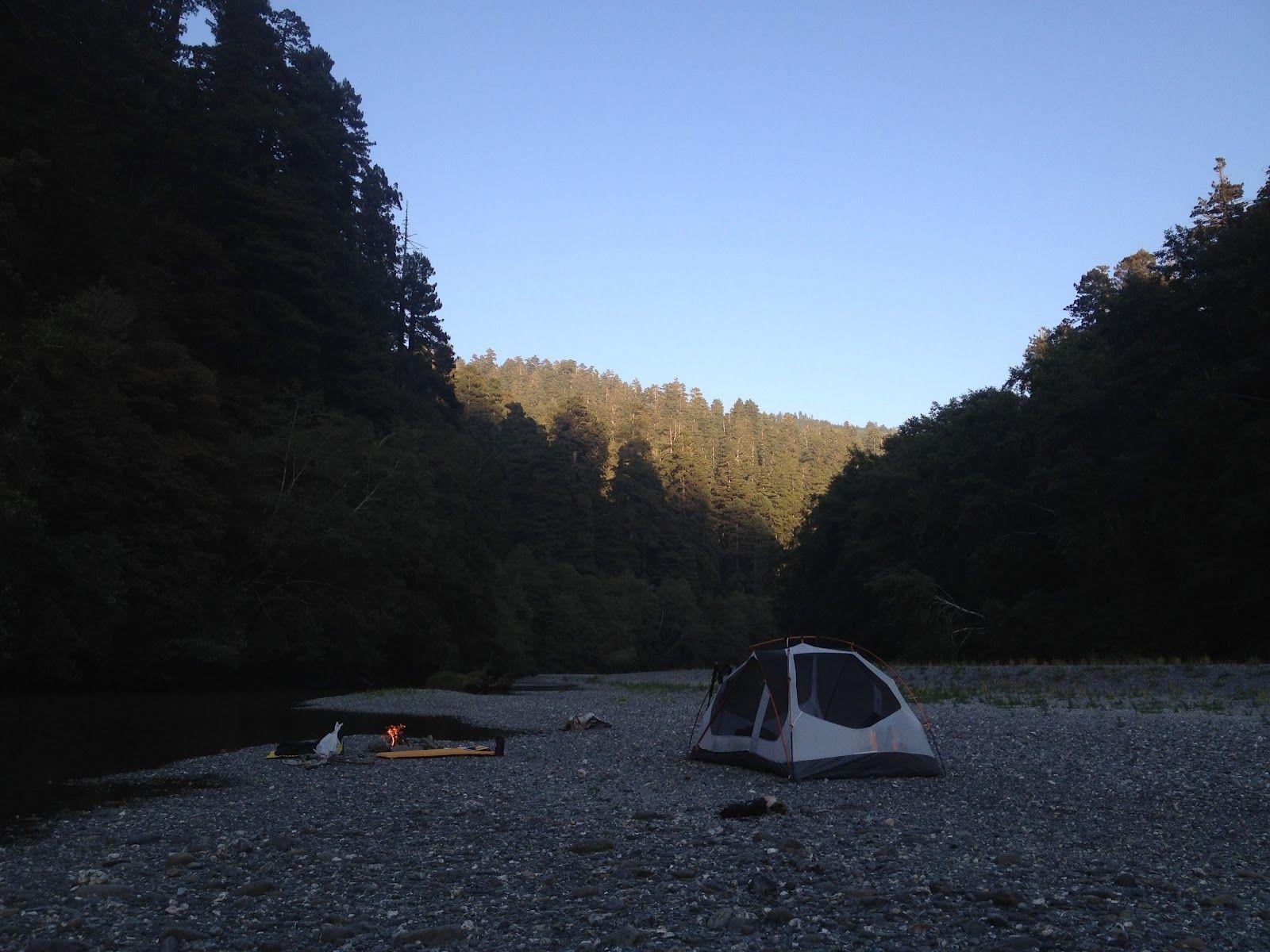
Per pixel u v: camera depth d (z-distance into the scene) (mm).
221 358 45125
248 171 50594
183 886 7082
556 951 5492
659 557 121125
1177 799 10102
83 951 5586
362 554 40438
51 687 30859
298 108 58844
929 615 46531
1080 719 17719
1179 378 34438
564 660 84625
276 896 6770
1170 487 33531
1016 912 6000
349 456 43938
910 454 62469
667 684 45938
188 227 43781
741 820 9344
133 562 30297
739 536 138125
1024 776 11922
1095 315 46688
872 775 12227
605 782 12242
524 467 108125
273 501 38000
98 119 37594
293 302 49688
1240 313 32781
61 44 33750
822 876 7012
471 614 54188
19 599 26703
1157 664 28875
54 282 33125
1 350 25578
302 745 15594
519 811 10148
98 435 30344
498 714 24797
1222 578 31766
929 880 6809
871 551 57594
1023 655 42844
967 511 46125
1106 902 6207
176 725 21531
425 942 5641
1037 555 44375
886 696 12883
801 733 12547
